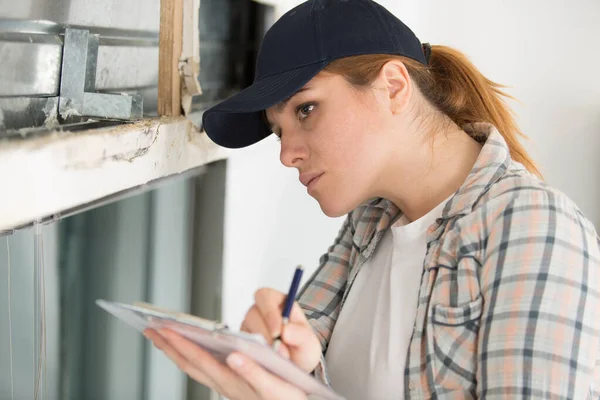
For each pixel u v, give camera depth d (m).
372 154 1.06
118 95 1.14
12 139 0.85
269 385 0.87
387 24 1.06
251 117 1.19
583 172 2.37
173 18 1.31
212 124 1.15
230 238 1.79
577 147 2.35
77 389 1.48
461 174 1.09
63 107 1.11
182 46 1.36
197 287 1.79
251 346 0.78
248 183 1.85
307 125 1.06
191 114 1.43
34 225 0.93
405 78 1.04
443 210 1.05
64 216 1.01
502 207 0.98
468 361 0.98
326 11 1.03
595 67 2.29
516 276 0.92
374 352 1.11
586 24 2.26
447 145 1.10
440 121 1.12
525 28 2.30
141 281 1.65
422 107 1.10
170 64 1.33
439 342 1.00
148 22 1.40
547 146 2.37
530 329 0.89
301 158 1.09
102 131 1.04
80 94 1.13
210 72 1.61
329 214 1.11
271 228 2.00
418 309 1.05
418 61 1.10
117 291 1.57
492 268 0.95
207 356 0.91
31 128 0.98
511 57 2.33
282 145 1.10
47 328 1.36
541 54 2.31
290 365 0.79
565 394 0.86
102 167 1.04
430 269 1.04
